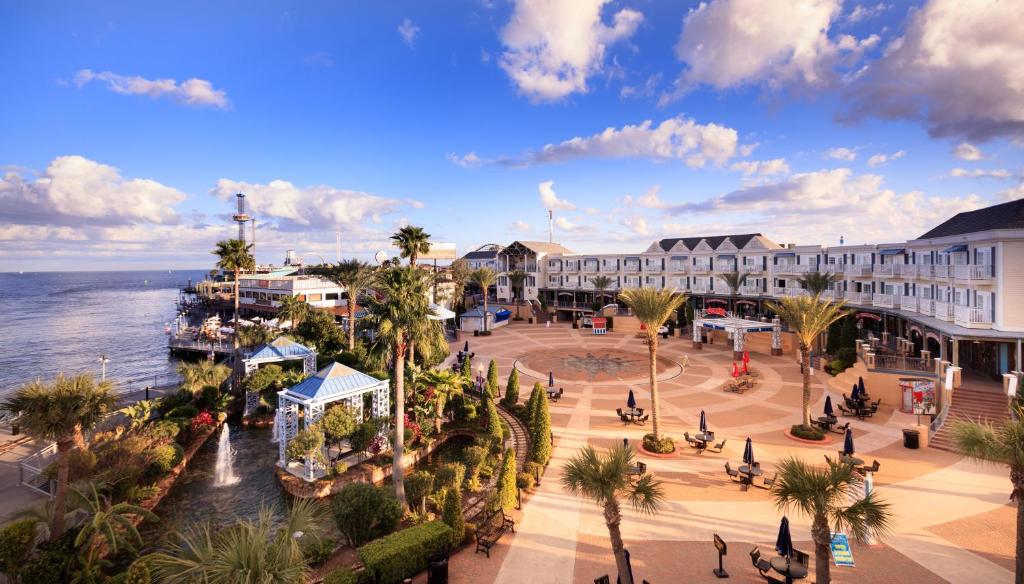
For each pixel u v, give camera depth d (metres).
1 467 24.45
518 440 28.72
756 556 14.85
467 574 15.52
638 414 30.69
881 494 19.97
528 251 90.62
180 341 70.56
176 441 29.41
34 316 127.56
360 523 17.64
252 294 93.81
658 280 79.69
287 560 12.37
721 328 50.81
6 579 15.37
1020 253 29.08
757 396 36.03
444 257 90.56
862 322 52.47
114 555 17.86
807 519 18.34
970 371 33.75
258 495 24.30
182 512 22.58
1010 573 14.66
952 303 34.12
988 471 21.98
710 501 19.98
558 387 39.38
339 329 51.25
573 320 80.88
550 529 18.20
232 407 36.91
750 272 68.19
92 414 17.72
